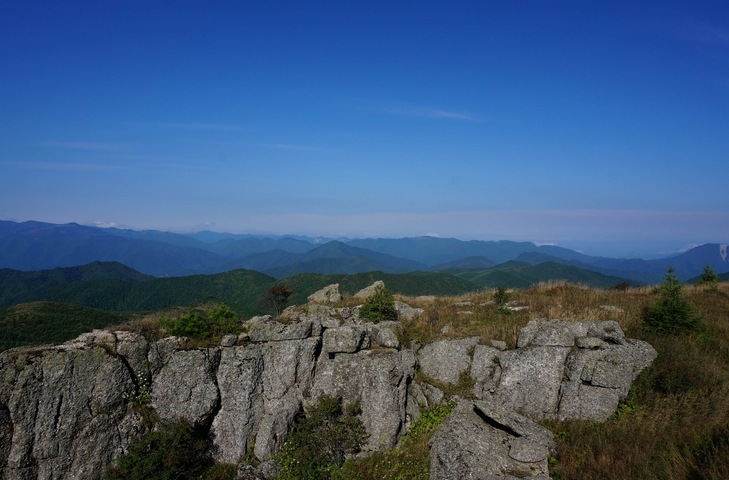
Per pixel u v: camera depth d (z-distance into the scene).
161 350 18.17
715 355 16.58
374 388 17.91
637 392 15.65
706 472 10.88
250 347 19.17
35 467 15.11
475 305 24.58
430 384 19.19
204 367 18.27
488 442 13.66
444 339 20.23
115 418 16.55
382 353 18.64
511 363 17.59
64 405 15.73
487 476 12.03
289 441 17.42
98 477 15.81
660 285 23.11
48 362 15.84
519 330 19.00
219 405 18.48
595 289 26.53
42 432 15.30
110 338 17.48
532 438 13.65
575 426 15.09
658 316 18.34
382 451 16.98
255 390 18.73
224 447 17.92
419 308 25.14
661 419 14.20
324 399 18.16
